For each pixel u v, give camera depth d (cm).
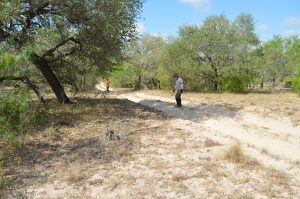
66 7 1664
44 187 760
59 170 862
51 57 2114
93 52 2022
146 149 1034
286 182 752
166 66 3334
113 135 1120
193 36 3159
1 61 952
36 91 2002
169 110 1867
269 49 3866
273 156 941
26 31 1504
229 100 2095
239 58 3058
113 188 746
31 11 1588
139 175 816
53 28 1655
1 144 1055
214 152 988
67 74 2405
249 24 3350
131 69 4409
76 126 1370
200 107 1891
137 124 1424
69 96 2695
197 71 3156
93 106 1975
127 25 1859
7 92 973
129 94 3381
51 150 1037
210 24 3184
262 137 1179
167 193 712
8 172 845
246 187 730
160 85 3984
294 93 2742
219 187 734
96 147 1055
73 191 736
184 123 1444
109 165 894
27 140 1132
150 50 4488
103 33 1791
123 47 2044
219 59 3081
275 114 1545
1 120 905
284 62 3797
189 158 936
